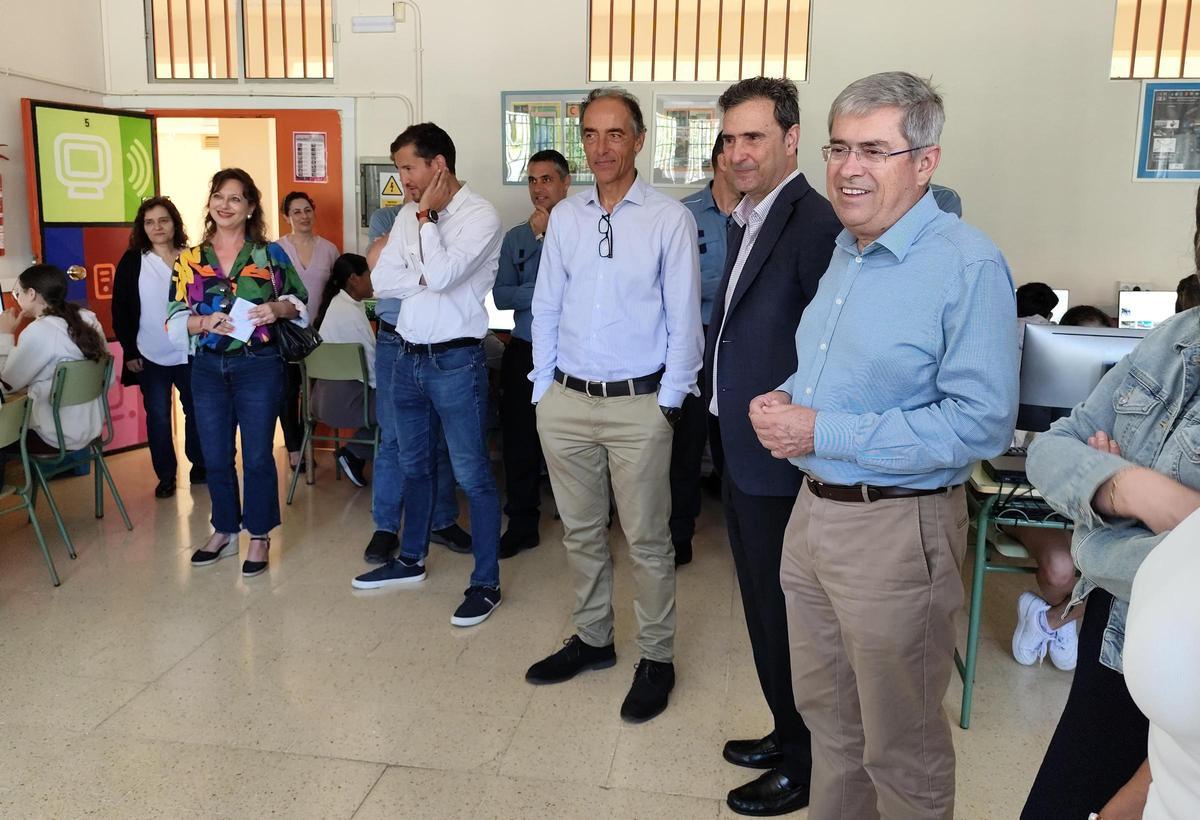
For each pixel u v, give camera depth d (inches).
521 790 88.7
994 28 192.7
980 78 194.5
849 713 71.1
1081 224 196.4
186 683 108.0
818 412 62.9
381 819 84.0
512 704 104.5
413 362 124.8
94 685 107.1
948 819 66.1
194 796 86.8
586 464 103.4
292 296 139.6
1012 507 99.4
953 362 59.1
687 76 206.5
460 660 114.8
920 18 194.7
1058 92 192.9
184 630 122.1
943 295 59.4
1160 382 48.6
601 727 100.0
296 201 208.2
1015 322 60.5
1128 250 195.9
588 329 97.6
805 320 68.5
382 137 217.9
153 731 97.7
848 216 61.4
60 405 147.7
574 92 208.7
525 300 152.1
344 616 127.3
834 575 64.6
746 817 85.0
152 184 227.3
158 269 176.2
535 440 153.3
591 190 99.9
